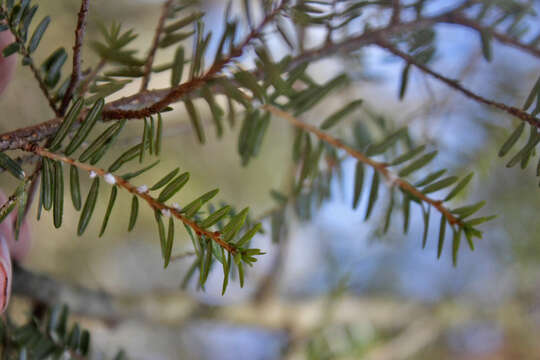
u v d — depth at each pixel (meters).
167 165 0.66
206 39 0.28
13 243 0.34
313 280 0.77
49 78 0.29
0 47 0.30
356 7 0.29
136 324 0.53
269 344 0.69
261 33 0.27
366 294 0.73
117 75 0.28
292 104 0.31
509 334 0.77
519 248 0.64
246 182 0.73
